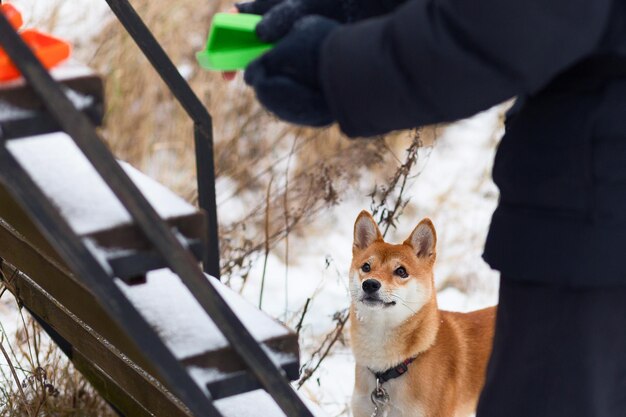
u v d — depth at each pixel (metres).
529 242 2.21
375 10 2.41
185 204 2.56
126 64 7.48
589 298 2.21
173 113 7.67
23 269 3.41
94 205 2.34
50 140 2.69
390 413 4.37
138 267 2.27
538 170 2.20
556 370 2.27
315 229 7.37
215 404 2.60
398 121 2.04
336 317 4.92
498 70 1.90
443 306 6.48
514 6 1.82
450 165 8.08
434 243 4.38
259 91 2.13
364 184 7.62
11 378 4.73
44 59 2.29
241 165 7.37
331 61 2.04
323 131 7.57
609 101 2.09
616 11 2.02
